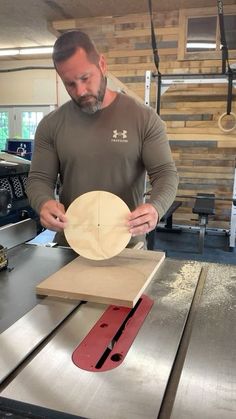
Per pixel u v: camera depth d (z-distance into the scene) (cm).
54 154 134
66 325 74
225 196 446
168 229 457
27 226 134
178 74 354
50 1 372
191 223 466
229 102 357
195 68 399
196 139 434
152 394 53
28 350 64
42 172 133
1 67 693
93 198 102
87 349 65
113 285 88
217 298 87
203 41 390
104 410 50
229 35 380
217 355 64
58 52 104
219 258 365
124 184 129
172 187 118
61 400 52
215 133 426
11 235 124
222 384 56
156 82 374
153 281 98
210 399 52
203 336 70
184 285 95
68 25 430
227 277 101
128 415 49
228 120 412
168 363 61
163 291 91
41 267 107
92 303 84
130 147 125
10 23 452
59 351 65
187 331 73
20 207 175
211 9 377
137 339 69
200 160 444
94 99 113
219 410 50
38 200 117
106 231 101
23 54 625
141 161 130
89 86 110
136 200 134
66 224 102
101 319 77
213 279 100
